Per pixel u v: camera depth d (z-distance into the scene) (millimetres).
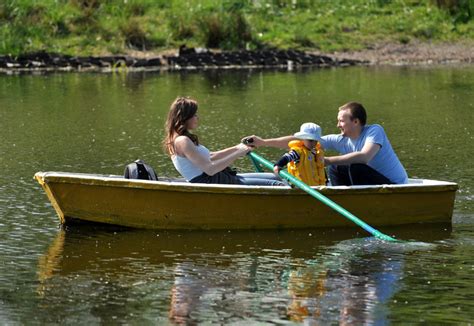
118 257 13875
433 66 39688
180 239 14805
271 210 15266
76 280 12859
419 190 15453
